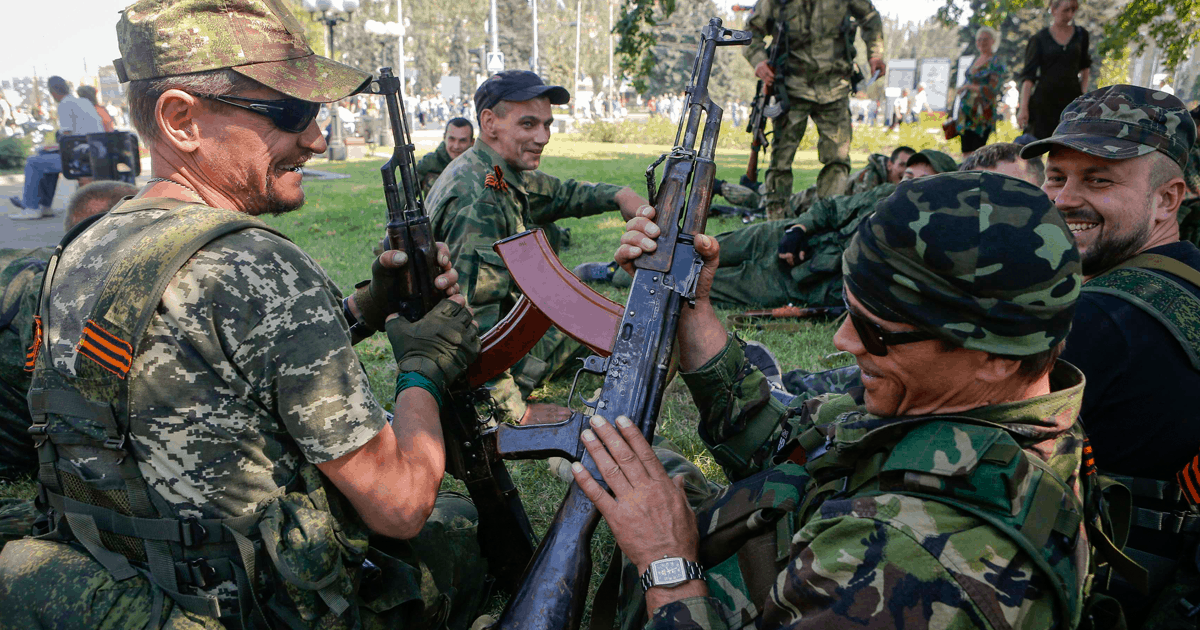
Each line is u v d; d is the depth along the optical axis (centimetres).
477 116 420
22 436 335
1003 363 135
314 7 1719
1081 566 135
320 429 167
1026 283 127
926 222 131
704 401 209
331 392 168
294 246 178
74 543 181
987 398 143
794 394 365
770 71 836
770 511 163
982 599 122
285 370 165
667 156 203
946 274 129
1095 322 205
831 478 158
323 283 181
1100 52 934
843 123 845
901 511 132
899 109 3453
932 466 133
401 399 197
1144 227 225
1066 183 234
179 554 168
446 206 391
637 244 197
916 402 147
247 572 169
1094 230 229
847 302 147
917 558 126
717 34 206
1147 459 197
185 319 161
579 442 183
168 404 163
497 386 335
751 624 154
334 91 187
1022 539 126
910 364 140
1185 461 193
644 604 174
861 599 127
